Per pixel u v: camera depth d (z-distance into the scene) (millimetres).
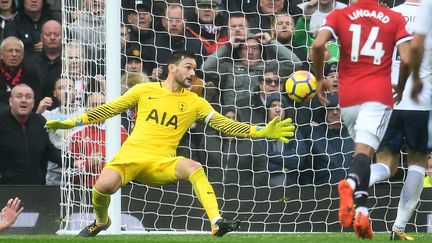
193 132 36938
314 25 38219
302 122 37156
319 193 36344
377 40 21797
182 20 37844
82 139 33344
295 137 36969
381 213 36562
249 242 23656
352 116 22031
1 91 37281
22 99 35875
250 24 38156
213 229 26688
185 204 35812
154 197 35719
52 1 39312
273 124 27609
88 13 34125
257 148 36719
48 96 37938
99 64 34375
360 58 21812
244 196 36406
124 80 37281
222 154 36844
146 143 27734
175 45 37844
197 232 33688
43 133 36438
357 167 21031
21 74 37625
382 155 25578
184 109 28078
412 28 27234
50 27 38281
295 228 36312
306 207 36375
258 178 36688
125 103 27984
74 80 33656
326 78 37219
